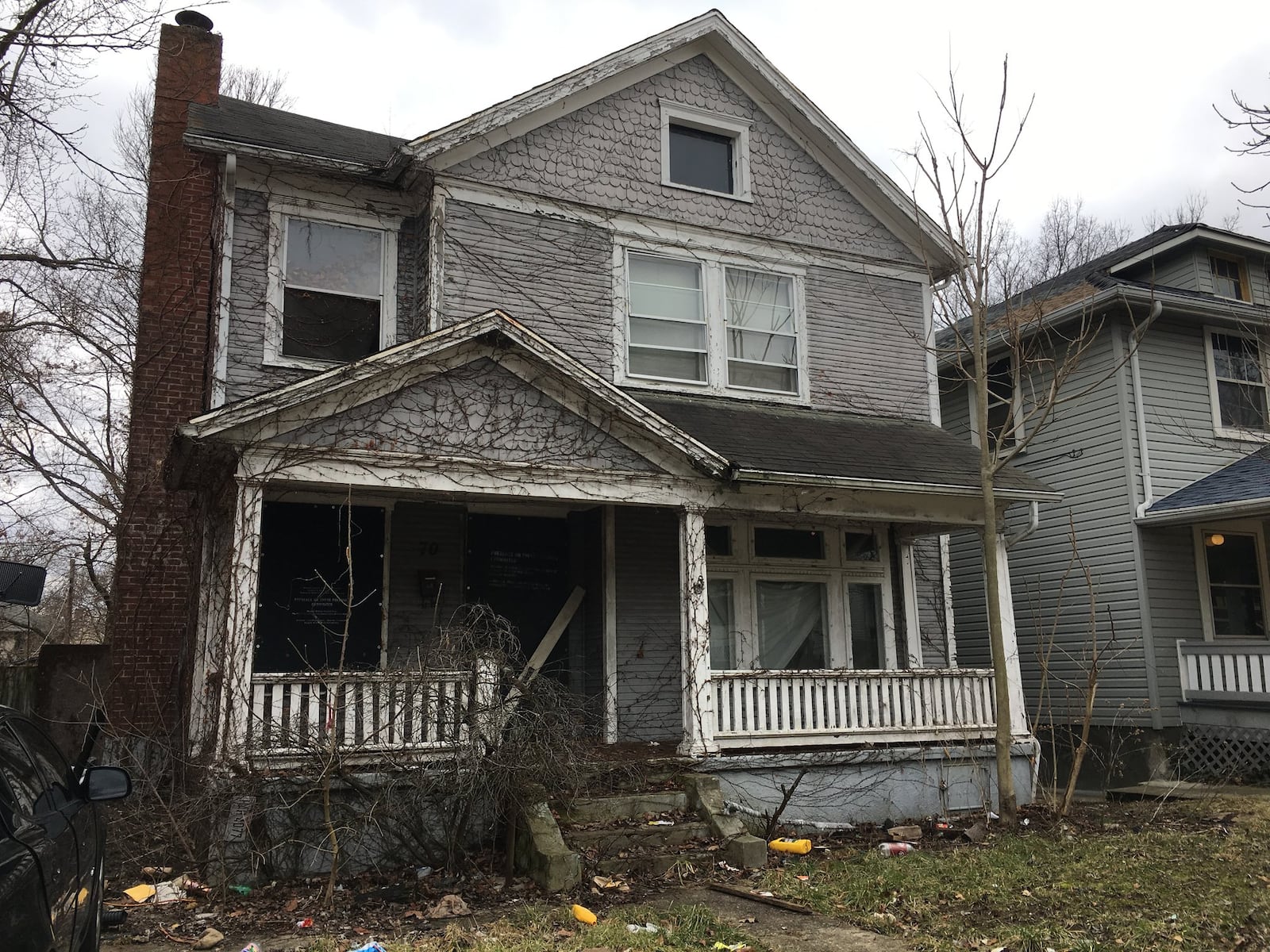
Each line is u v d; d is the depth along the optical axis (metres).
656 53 12.04
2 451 18.69
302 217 10.62
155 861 7.88
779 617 12.15
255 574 7.86
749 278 12.58
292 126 12.14
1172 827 9.51
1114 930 6.04
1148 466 14.28
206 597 9.41
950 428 17.69
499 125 11.01
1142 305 14.50
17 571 6.92
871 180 13.24
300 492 9.75
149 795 8.79
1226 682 13.26
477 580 10.81
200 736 8.80
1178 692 13.81
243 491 7.97
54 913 3.54
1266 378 14.43
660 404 11.37
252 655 7.73
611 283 11.62
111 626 17.38
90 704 10.28
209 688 8.84
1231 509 12.94
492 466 8.88
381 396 8.59
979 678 11.11
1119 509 14.34
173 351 11.27
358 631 10.07
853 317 13.09
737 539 11.97
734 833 8.18
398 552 10.43
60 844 3.87
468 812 7.73
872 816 10.12
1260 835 9.05
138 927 6.29
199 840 7.86
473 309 10.76
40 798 4.01
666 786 8.96
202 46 12.31
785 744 9.95
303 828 7.57
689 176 12.57
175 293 11.38
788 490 10.34
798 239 12.86
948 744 10.71
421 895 7.12
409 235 11.12
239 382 9.97
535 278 11.17
